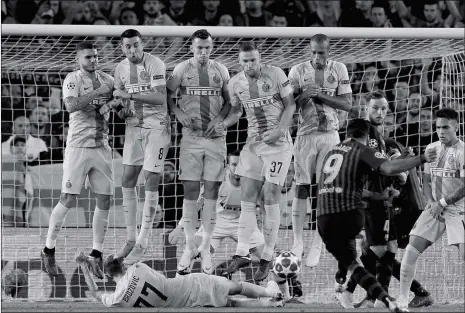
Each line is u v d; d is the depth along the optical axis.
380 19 49.59
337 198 25.52
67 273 35.81
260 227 37.25
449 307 26.92
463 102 37.50
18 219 40.09
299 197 31.62
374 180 29.22
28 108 44.44
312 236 36.56
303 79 30.91
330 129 31.03
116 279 28.75
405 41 34.94
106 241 38.06
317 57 29.92
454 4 50.00
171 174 41.44
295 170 31.59
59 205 30.83
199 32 29.47
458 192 25.94
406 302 26.72
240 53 29.44
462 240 26.42
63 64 36.59
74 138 30.66
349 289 30.77
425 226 26.83
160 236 36.62
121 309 25.91
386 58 37.34
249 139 30.31
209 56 32.47
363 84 45.72
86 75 30.55
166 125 30.55
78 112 30.59
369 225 30.00
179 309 25.81
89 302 32.53
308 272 36.31
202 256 31.03
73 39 34.59
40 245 36.44
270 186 29.98
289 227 37.59
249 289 28.03
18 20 48.72
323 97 30.45
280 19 49.34
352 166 25.55
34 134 43.94
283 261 28.14
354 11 49.53
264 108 29.84
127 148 30.72
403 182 29.64
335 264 36.38
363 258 31.19
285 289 30.27
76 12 48.97
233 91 30.00
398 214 30.75
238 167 30.44
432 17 49.81
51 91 44.84
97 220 31.22
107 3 49.06
